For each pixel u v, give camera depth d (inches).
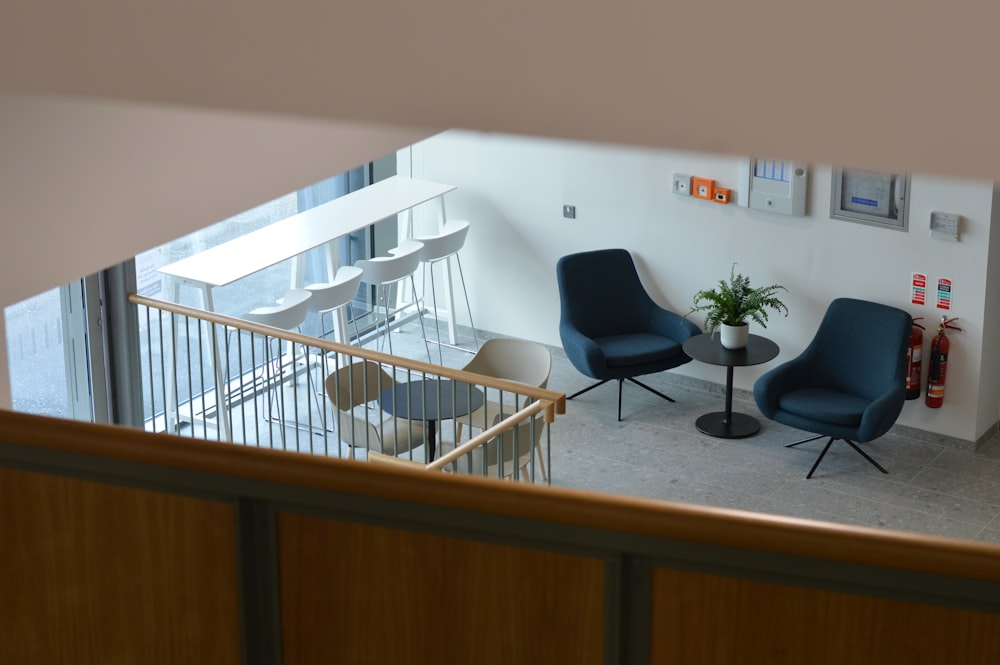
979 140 57.1
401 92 72.4
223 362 348.8
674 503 75.2
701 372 348.5
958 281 301.0
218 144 158.1
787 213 319.6
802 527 72.2
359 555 82.2
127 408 310.0
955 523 285.0
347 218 349.4
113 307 300.5
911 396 312.7
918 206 301.0
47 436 84.8
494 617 80.7
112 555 87.0
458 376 235.9
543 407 224.5
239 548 83.5
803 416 301.7
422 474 79.3
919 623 71.7
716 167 329.4
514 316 384.2
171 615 87.6
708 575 75.4
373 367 303.3
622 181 347.3
